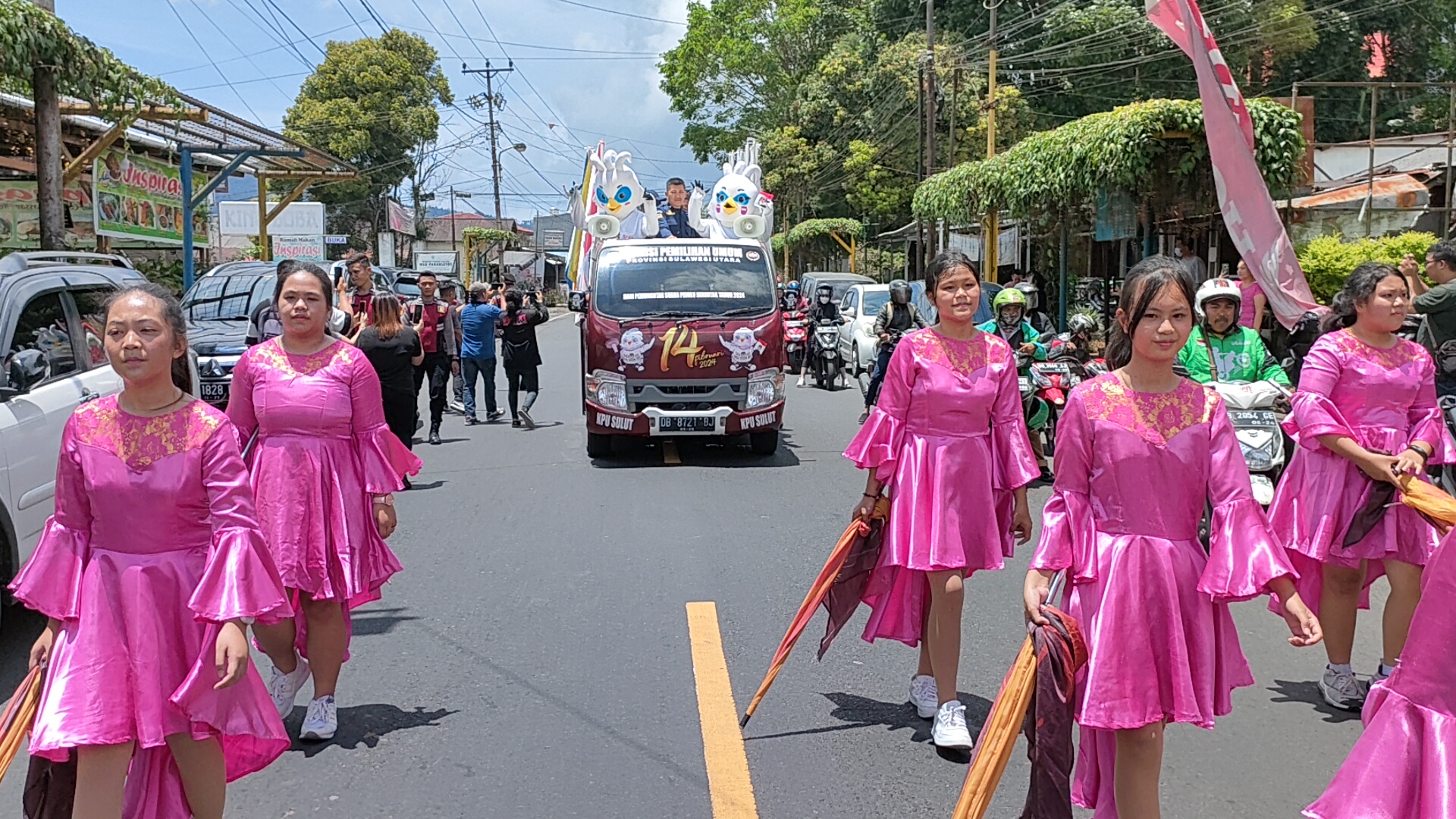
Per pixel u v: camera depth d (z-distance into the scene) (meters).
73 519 3.01
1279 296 10.11
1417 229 16.30
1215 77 10.15
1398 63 34.28
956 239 28.00
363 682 5.07
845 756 4.25
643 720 4.61
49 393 5.93
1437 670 2.57
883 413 4.32
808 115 40.41
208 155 21.38
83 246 16.61
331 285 4.61
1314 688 4.97
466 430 13.20
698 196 12.77
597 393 10.36
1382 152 18.73
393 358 8.93
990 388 4.27
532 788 4.01
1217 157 10.32
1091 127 13.18
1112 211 15.59
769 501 8.84
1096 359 9.65
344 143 40.88
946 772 4.12
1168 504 3.08
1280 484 4.95
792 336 18.67
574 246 13.61
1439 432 4.61
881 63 35.75
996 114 32.12
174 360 3.10
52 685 2.89
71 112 13.60
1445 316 7.30
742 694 4.88
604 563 6.99
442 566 7.00
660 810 3.84
